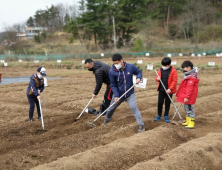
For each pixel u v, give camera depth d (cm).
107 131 598
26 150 486
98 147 470
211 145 479
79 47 5116
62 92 1232
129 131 588
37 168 391
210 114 754
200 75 1905
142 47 4412
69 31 5088
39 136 585
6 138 570
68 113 829
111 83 588
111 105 613
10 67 2817
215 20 6056
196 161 432
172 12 6806
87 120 712
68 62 2864
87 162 414
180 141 536
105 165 418
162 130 566
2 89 1341
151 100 984
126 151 460
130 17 4894
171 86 647
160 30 6384
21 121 756
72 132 618
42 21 7700
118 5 4803
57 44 5831
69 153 473
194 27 5719
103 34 4919
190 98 604
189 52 4147
